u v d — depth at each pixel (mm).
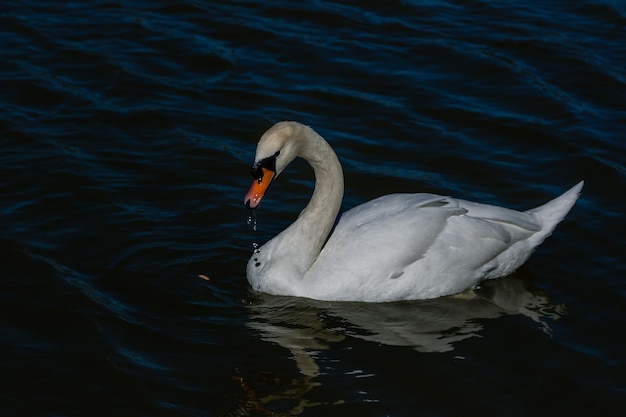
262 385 13023
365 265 14727
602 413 12734
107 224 16250
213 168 17938
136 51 21234
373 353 13719
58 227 16141
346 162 18234
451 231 14961
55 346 13602
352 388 13023
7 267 15141
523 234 15305
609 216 16859
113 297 14648
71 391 12828
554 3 23172
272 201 17344
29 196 16828
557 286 15281
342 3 23172
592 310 14719
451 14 22828
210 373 13219
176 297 14750
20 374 13062
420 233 14789
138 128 18938
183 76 20562
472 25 22391
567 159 18344
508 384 13180
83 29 21922
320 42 21750
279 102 19875
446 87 20422
